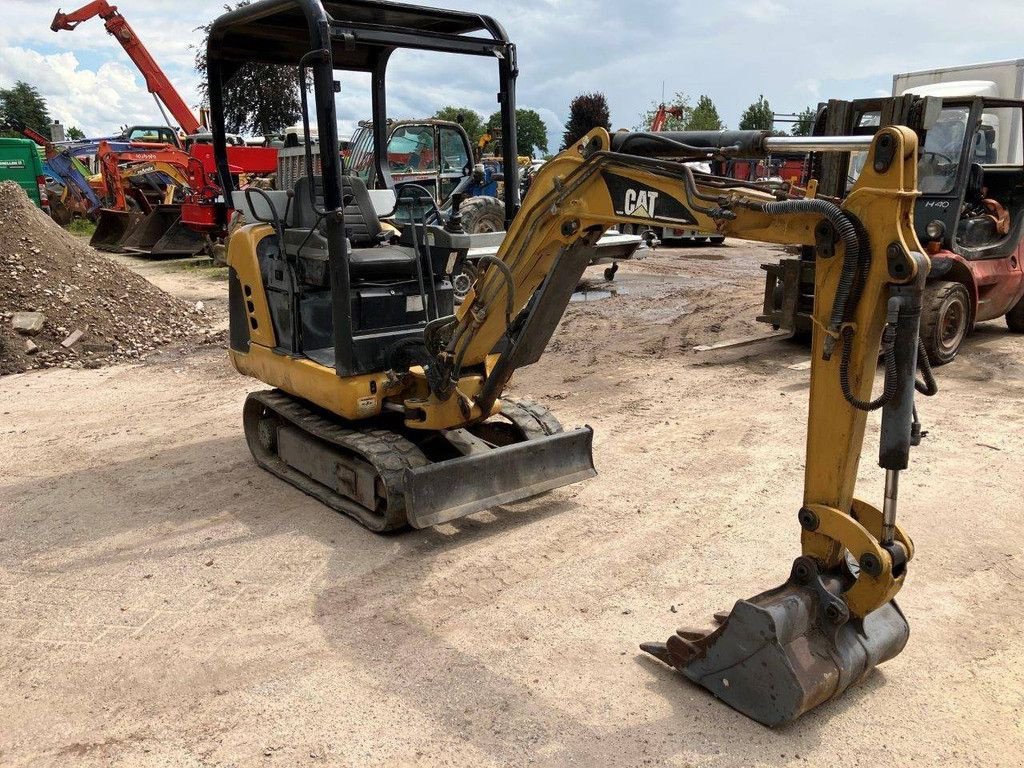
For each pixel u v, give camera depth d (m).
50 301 9.43
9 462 5.99
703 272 14.88
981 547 4.38
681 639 3.27
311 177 4.63
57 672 3.45
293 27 4.91
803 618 2.99
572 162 3.71
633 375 8.06
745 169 12.36
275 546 4.56
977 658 3.43
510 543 4.54
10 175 19.33
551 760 2.86
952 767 2.80
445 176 13.20
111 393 7.83
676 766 2.83
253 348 5.54
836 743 2.93
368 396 4.64
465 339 4.41
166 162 17.39
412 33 4.41
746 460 5.69
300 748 2.94
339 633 3.70
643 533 4.62
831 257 2.81
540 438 4.89
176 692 3.29
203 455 6.07
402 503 4.45
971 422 6.30
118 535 4.74
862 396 2.86
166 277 14.81
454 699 3.21
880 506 4.83
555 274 4.02
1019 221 8.60
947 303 7.75
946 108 7.85
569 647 3.54
